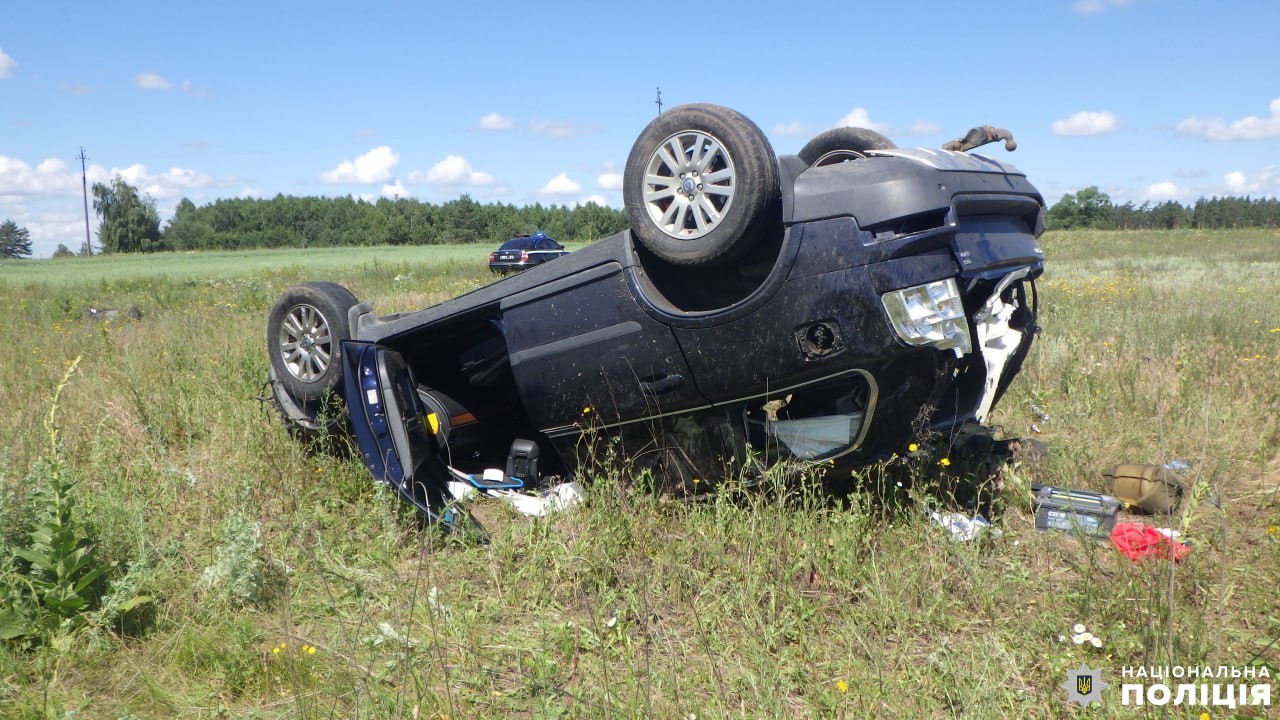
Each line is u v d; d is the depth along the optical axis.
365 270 29.98
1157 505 4.82
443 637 3.55
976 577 3.79
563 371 4.89
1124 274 19.30
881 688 3.00
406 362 5.32
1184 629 3.26
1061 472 5.31
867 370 4.16
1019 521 4.74
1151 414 6.36
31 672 3.20
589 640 3.54
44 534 3.46
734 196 4.15
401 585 4.06
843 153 5.41
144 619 3.60
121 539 4.08
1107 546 4.28
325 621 3.73
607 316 4.70
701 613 3.71
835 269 4.08
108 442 5.66
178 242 130.00
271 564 4.07
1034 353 8.02
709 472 4.72
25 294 23.03
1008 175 4.69
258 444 5.82
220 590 3.78
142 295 20.50
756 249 4.46
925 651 3.43
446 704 3.05
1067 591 3.73
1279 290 15.23
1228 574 3.88
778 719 2.88
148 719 2.99
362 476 5.39
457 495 5.17
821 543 4.15
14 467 4.75
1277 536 4.14
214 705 3.08
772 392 4.38
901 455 4.47
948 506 4.65
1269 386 7.02
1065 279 19.02
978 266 4.21
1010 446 5.57
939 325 4.05
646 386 4.66
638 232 4.51
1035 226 4.91
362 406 5.18
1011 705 2.96
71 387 7.55
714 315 4.35
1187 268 22.83
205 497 5.05
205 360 8.81
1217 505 4.16
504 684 3.27
